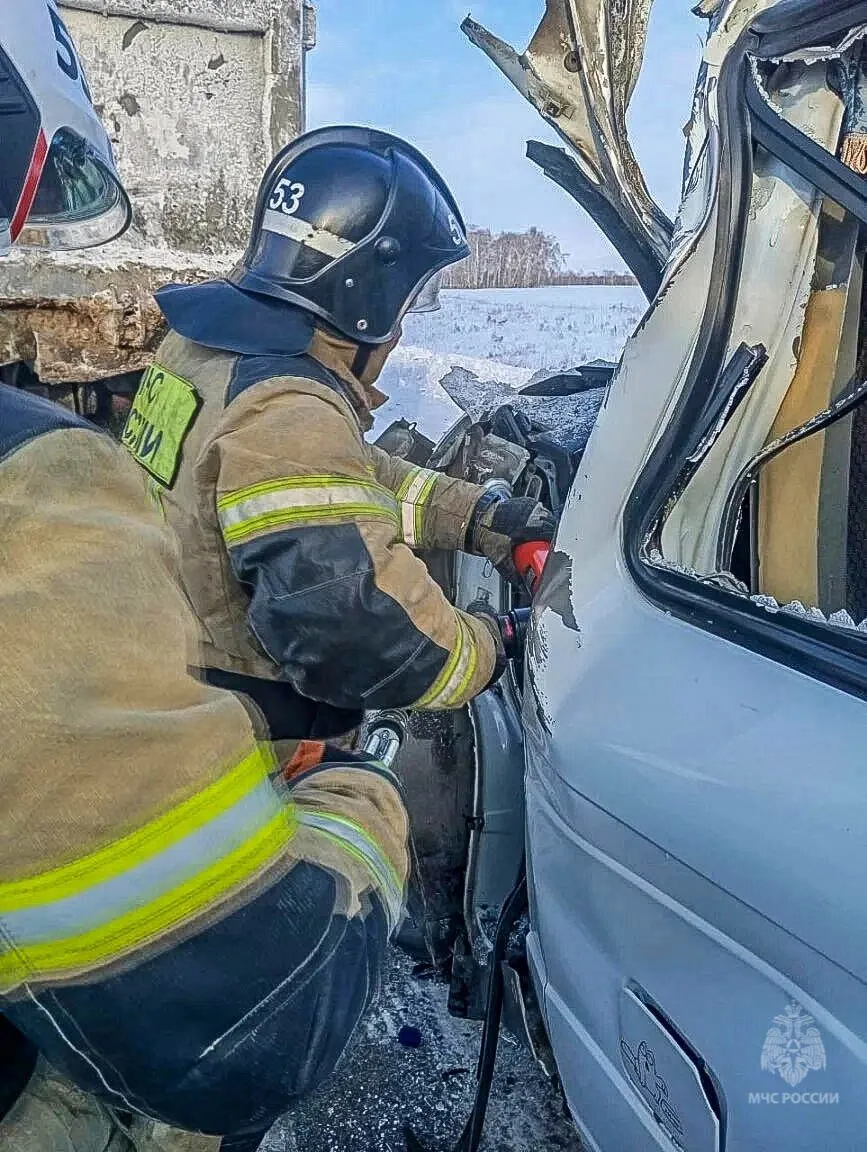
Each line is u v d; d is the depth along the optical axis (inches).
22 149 27.5
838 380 46.0
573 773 41.7
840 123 42.4
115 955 21.2
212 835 21.9
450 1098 64.5
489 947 62.4
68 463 22.0
